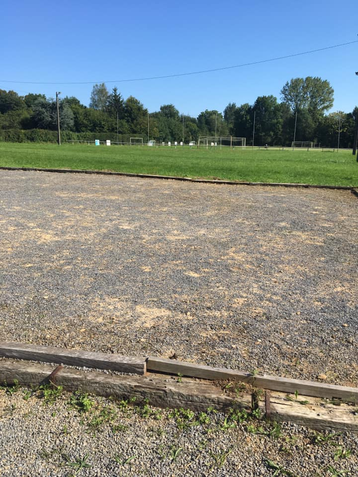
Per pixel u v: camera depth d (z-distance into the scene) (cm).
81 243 647
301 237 731
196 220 851
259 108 11069
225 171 2014
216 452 239
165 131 11156
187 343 342
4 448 241
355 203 1138
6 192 1147
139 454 237
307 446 244
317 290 472
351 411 264
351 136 9675
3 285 461
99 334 354
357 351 338
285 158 3925
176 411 272
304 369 309
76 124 9412
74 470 226
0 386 302
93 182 1423
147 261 563
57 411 272
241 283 488
